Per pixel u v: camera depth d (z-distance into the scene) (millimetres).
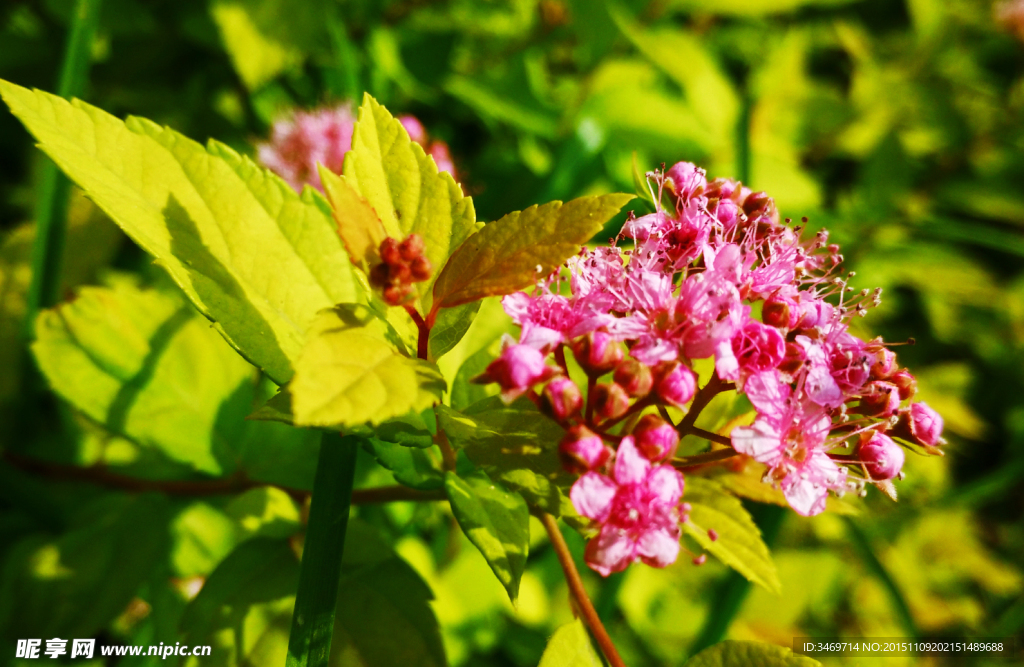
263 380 131
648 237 105
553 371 95
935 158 241
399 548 141
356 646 110
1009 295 229
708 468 109
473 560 147
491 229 96
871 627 178
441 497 114
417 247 93
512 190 190
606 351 96
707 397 101
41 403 147
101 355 121
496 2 206
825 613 178
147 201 102
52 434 138
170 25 182
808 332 102
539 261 95
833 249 112
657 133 190
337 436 103
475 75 192
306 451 124
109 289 123
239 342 102
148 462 132
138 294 124
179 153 104
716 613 139
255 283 105
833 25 257
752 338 99
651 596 166
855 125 223
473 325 123
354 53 189
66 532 124
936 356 228
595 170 182
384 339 93
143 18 179
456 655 143
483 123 206
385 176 101
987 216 241
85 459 136
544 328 97
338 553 103
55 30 184
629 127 189
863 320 207
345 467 103
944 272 208
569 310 100
